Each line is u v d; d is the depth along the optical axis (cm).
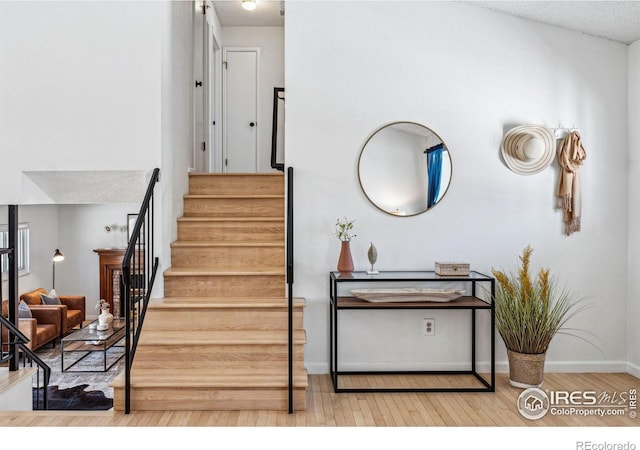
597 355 416
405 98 412
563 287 414
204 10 583
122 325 738
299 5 411
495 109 412
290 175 339
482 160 412
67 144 399
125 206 934
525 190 413
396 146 411
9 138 398
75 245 933
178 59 452
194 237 454
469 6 411
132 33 399
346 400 348
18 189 399
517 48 412
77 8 398
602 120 413
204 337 355
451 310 412
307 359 411
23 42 399
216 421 306
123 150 399
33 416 313
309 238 411
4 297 745
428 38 411
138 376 333
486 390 366
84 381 582
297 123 411
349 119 411
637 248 402
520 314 369
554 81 412
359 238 412
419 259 413
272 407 326
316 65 411
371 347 412
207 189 501
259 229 453
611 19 381
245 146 698
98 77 399
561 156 405
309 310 411
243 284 405
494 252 413
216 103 676
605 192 413
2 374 387
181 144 467
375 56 412
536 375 370
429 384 382
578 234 414
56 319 751
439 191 412
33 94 398
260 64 700
